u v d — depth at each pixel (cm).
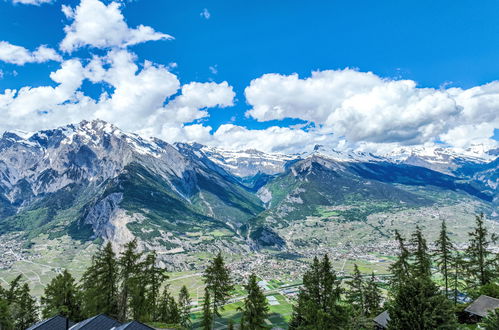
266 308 6222
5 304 6347
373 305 7262
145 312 6444
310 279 6425
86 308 6153
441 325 3778
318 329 5562
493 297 5944
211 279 6538
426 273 6159
